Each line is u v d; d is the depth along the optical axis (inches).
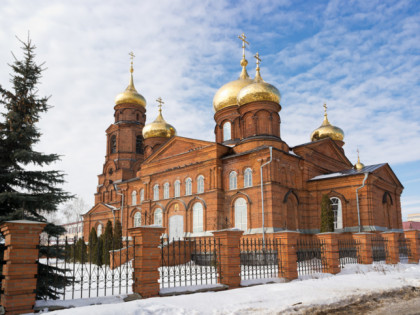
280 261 625.0
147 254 465.1
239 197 1259.8
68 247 535.5
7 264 376.5
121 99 2038.6
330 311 391.5
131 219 1736.0
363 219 1184.8
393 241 885.8
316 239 1254.9
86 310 337.7
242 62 1732.3
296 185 1301.7
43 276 499.8
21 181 557.3
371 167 1309.1
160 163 1540.4
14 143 551.2
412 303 433.1
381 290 479.8
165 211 1457.9
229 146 1424.7
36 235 391.5
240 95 1407.5
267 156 1203.2
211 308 367.9
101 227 1940.2
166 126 1904.5
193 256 1218.6
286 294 438.9
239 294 436.8
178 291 474.9
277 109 1396.4
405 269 755.4
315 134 1780.3
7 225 377.4
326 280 554.3
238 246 553.0
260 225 1171.3
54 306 383.2
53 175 566.6
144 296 447.5
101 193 2039.9
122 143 1995.6
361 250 834.2
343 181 1249.4
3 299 367.9
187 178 1414.9
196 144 1409.9
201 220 1331.2
